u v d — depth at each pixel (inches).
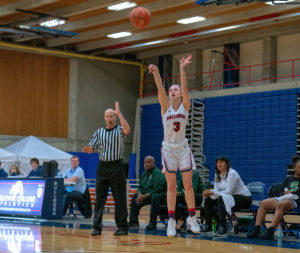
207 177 968.3
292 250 268.1
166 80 1122.0
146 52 1155.3
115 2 749.9
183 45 1087.0
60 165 820.6
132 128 1184.8
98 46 1043.9
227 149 940.0
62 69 1093.1
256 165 895.7
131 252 238.1
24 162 789.9
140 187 431.5
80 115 1108.5
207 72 1007.0
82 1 793.6
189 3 791.1
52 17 818.8
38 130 1061.8
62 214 498.6
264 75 971.9
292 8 767.1
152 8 780.0
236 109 935.7
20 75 1045.2
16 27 880.3
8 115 1029.8
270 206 343.3
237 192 372.8
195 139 993.5
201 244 287.7
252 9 810.8
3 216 514.3
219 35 1014.4
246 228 381.7
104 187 333.1
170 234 313.4
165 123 305.1
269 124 887.1
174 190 313.4
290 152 853.8
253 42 1007.0
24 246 260.1
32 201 494.6
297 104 856.3
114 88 1162.6
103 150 329.1
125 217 335.6
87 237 316.5
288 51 965.2
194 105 1008.9
